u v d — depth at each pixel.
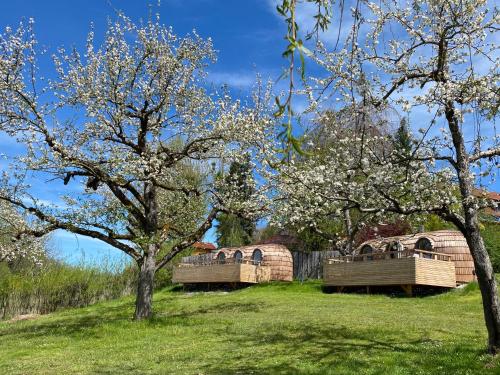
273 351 10.59
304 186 10.65
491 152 9.45
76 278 31.03
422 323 13.68
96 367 10.03
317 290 25.70
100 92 16.03
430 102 8.80
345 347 10.59
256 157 16.16
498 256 24.23
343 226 27.42
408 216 10.88
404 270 21.53
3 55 14.84
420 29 9.70
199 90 17.33
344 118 9.62
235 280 29.27
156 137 17.11
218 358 10.21
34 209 15.67
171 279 36.25
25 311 28.84
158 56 16.72
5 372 9.97
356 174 10.05
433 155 9.58
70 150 15.56
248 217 17.61
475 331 12.12
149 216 16.97
